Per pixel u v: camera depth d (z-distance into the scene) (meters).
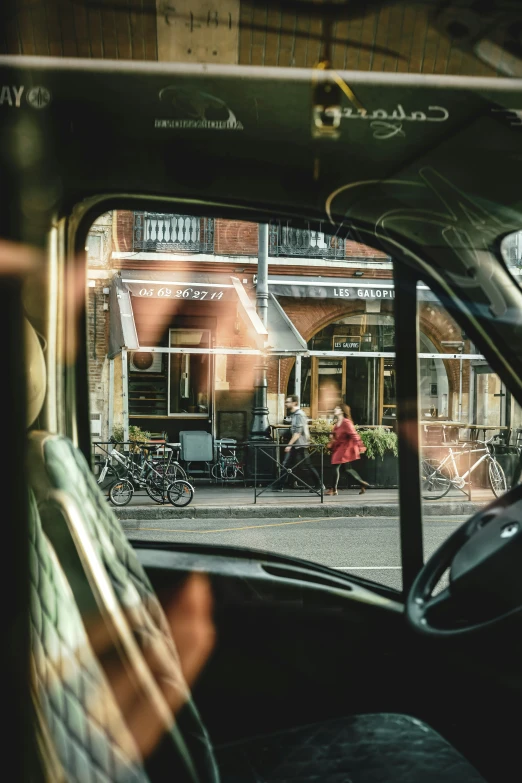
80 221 1.70
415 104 1.52
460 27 1.35
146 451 4.62
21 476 0.80
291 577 2.08
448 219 1.73
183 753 1.06
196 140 1.63
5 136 1.29
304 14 1.33
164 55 1.38
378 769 1.68
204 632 1.97
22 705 0.78
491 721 1.68
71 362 1.70
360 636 1.98
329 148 1.68
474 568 1.68
